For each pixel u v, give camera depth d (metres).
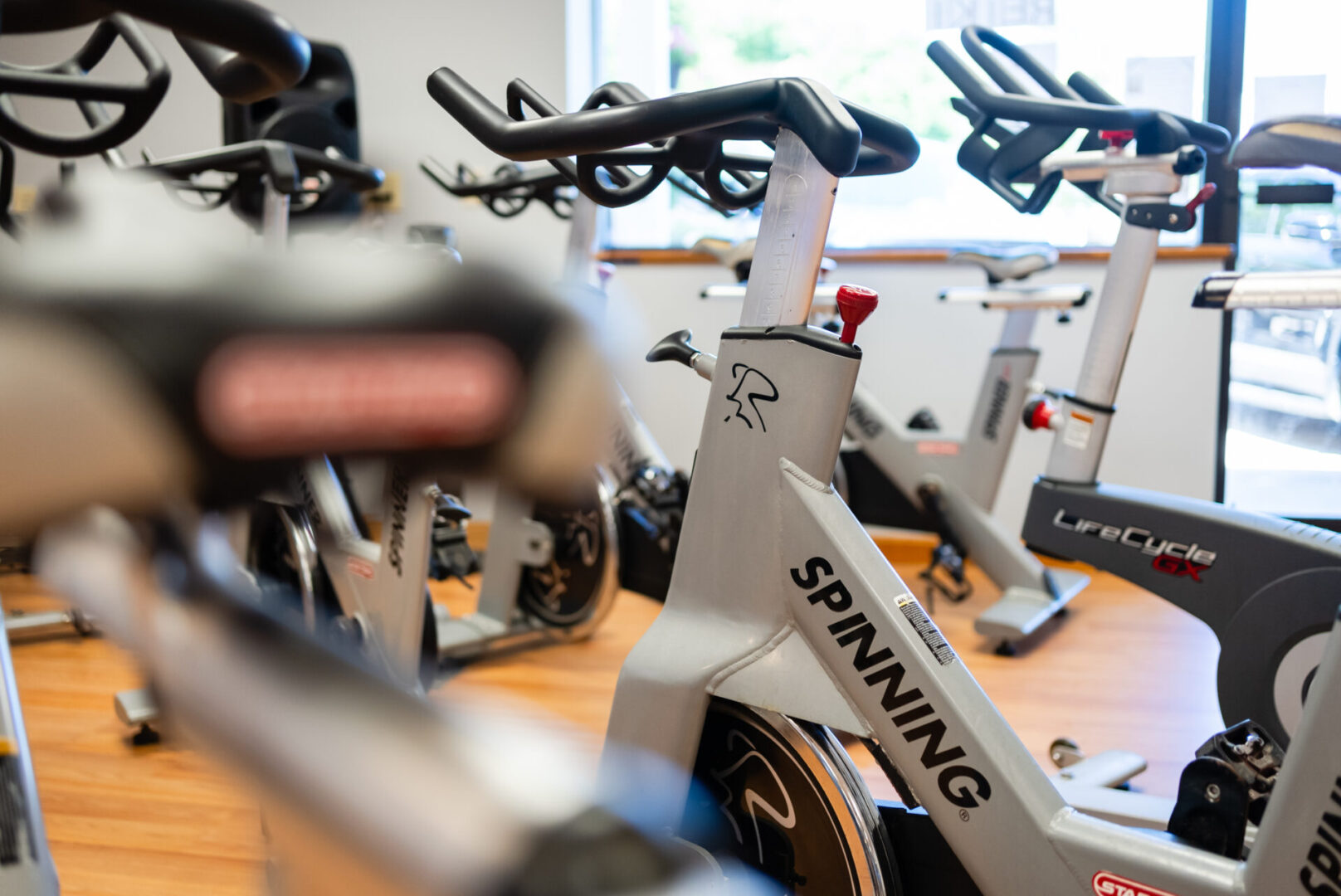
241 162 1.80
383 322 0.14
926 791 1.12
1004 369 3.22
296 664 0.18
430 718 0.16
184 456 0.13
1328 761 0.93
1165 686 2.71
